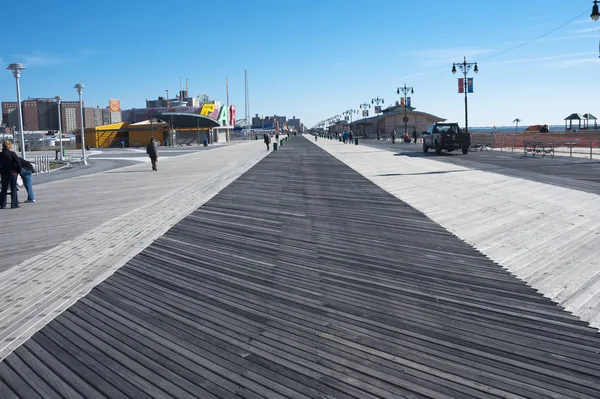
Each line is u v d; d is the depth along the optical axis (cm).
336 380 396
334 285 635
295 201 1377
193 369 418
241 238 912
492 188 1570
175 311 551
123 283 653
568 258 751
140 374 411
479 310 545
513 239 884
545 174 1986
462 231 959
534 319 518
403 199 1393
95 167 3114
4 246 895
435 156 3319
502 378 396
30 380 406
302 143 7731
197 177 2170
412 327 499
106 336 487
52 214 1249
